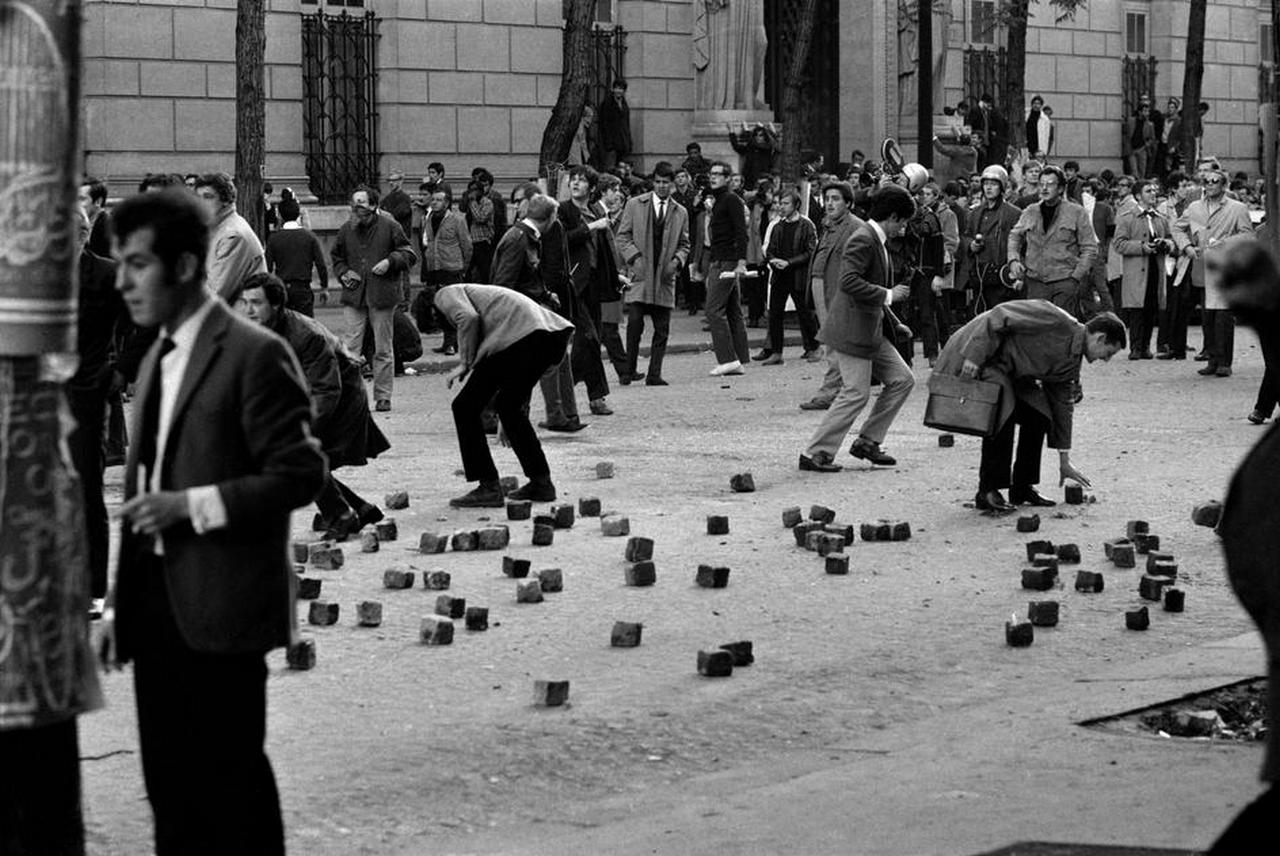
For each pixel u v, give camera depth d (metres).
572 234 23.16
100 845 7.47
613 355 24.89
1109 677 9.76
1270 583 4.87
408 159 36.22
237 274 13.77
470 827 7.69
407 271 22.41
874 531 13.88
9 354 5.45
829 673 10.21
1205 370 25.45
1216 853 4.98
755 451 18.52
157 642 6.11
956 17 47.84
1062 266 22.69
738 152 40.19
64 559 5.56
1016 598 12.05
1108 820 7.22
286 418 6.11
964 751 8.40
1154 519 14.71
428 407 22.42
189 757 6.12
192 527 6.05
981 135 44.50
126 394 22.41
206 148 33.06
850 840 7.07
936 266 27.69
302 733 9.04
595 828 7.55
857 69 44.66
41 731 5.74
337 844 7.48
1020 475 15.17
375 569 12.79
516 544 13.72
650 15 40.12
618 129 38.50
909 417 21.11
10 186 5.41
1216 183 27.02
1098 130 52.44
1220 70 56.03
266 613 6.09
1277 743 4.86
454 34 36.69
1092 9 52.00
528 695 9.73
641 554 12.83
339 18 35.25
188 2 32.69
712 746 8.88
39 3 5.39
